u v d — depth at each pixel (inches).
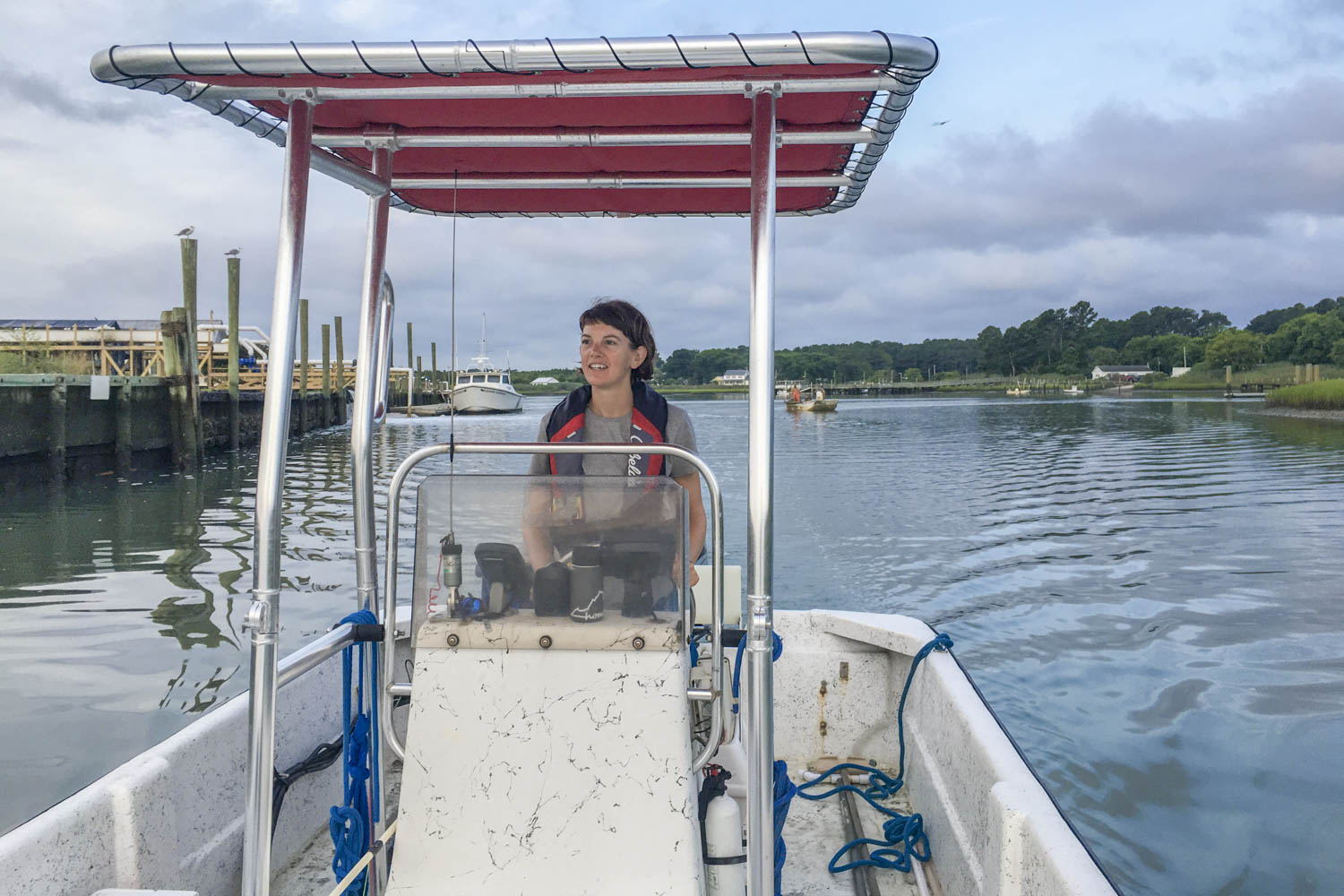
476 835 70.4
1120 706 296.7
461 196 121.4
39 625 366.6
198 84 76.5
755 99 76.2
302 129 75.4
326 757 106.1
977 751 97.9
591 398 94.7
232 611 389.1
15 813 208.2
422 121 95.0
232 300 1030.4
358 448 98.3
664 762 70.2
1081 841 75.9
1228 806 228.8
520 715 71.1
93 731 257.3
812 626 142.9
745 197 121.7
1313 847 208.5
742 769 90.4
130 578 453.1
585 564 72.4
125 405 832.9
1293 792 235.0
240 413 1114.1
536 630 71.4
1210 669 330.6
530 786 70.5
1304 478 924.6
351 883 74.3
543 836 70.1
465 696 71.5
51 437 753.6
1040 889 76.4
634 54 65.3
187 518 633.0
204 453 985.5
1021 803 83.7
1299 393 2554.1
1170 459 1167.6
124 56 67.2
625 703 70.6
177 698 284.5
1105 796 235.6
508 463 913.5
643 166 109.8
